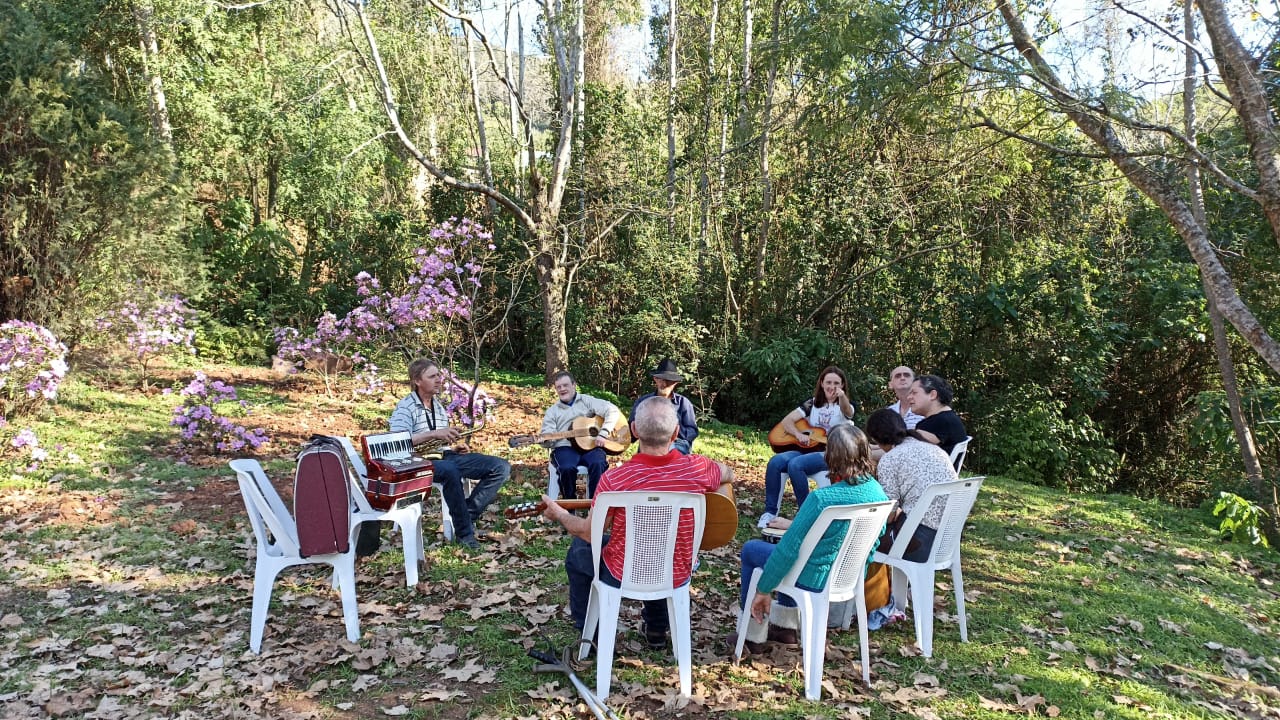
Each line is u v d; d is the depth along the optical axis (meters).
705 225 14.71
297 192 15.84
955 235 12.81
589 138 14.94
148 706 3.38
